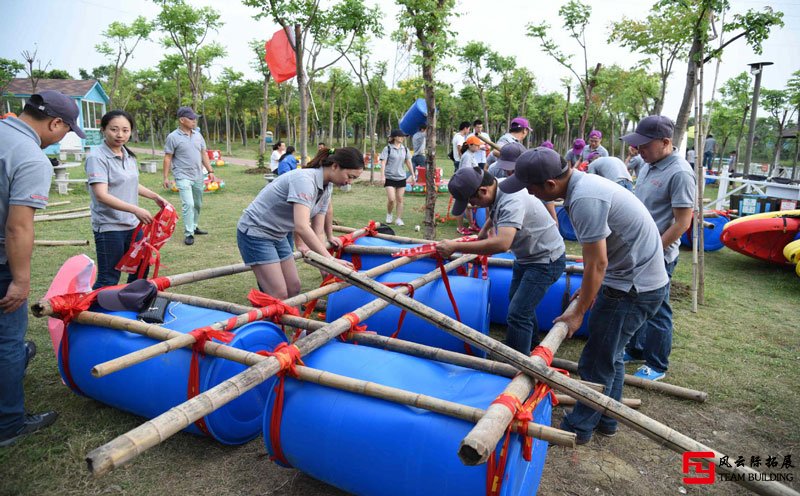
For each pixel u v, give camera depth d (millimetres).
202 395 2068
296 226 3762
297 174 3850
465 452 1793
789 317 5762
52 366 4039
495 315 5250
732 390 4051
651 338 4184
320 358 2756
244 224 4121
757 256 7789
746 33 6133
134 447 1721
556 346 2660
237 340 3047
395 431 2311
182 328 3168
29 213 2830
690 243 9375
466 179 3494
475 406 2324
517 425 2123
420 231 9641
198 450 3107
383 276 4781
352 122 42406
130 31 31156
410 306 2705
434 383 2564
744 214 9625
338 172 3871
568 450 3271
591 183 2777
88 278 3676
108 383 3182
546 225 3717
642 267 2965
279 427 2580
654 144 4023
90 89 33125
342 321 3082
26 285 2904
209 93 45531
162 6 22422
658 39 11594
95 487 2758
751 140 14555
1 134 2789
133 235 4801
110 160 4578
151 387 3027
